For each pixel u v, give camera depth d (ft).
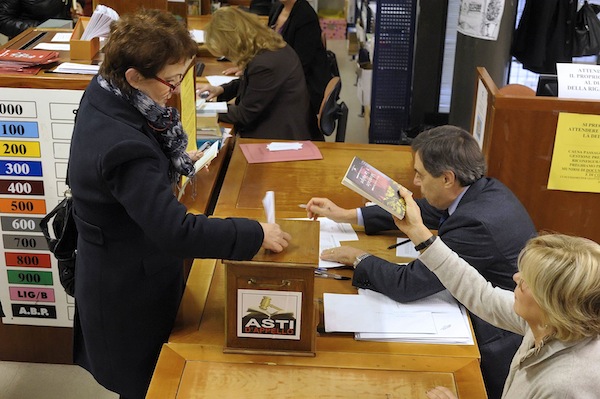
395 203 6.84
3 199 9.26
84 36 9.25
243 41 12.75
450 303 7.30
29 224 9.41
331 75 17.21
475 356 6.61
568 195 8.53
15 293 9.92
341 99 22.84
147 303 6.70
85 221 6.40
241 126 13.23
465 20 14.90
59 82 8.61
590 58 16.38
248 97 12.97
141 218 5.97
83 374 10.60
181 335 6.78
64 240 7.05
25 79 8.59
